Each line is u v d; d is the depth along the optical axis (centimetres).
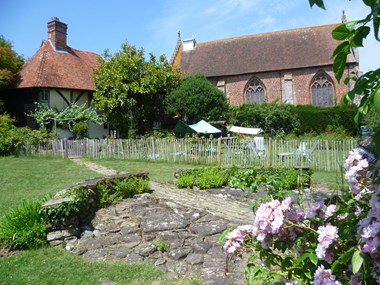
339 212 236
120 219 681
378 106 138
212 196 931
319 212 243
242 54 4153
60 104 2997
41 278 451
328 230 207
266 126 3275
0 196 920
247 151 1722
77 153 2142
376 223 182
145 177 981
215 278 416
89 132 3164
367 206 225
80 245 564
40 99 2894
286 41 4050
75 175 1341
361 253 186
